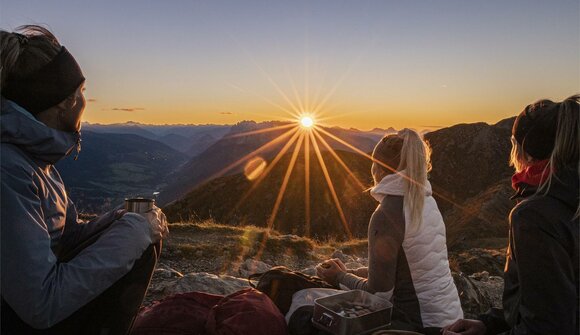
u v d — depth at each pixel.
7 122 1.95
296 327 2.99
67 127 2.27
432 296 3.13
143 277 2.41
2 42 2.05
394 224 3.08
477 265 11.69
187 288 4.64
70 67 2.20
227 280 4.97
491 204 92.00
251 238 12.57
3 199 1.86
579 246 1.98
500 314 2.58
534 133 2.12
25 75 2.09
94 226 2.77
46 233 1.98
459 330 2.64
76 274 2.04
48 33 2.34
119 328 2.36
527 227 2.00
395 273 3.19
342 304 2.99
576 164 2.03
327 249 13.12
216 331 2.78
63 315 2.01
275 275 3.45
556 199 2.03
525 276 2.00
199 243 11.86
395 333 2.65
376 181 3.43
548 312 1.94
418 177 3.12
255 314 2.85
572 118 2.02
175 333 2.85
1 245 1.84
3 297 1.96
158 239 2.45
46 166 2.22
